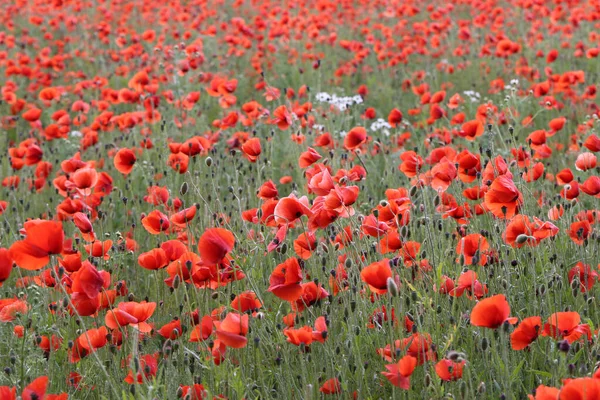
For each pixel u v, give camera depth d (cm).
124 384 346
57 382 354
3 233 540
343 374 315
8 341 388
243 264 380
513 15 1465
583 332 315
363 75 1188
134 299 464
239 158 736
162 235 511
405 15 1597
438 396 297
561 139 802
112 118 731
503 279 382
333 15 1561
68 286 374
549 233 362
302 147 681
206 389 305
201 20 1366
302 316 365
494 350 309
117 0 1745
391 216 383
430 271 384
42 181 624
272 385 353
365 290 385
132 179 713
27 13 1767
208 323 331
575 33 1255
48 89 824
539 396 246
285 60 1233
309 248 363
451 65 1106
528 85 1013
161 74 1041
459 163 415
